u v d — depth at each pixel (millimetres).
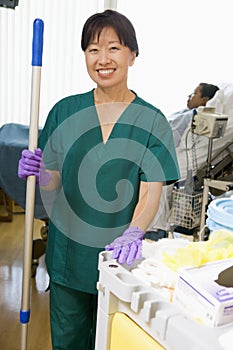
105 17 1114
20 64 3613
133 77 3656
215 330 559
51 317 1366
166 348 586
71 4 3504
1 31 3525
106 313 691
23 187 2561
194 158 2457
